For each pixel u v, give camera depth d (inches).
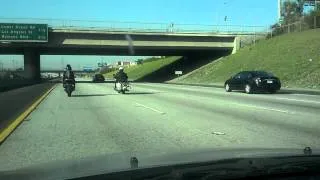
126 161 186.9
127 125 634.2
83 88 2010.3
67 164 187.8
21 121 694.5
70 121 693.3
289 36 2529.5
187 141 486.3
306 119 674.8
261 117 708.7
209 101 1073.5
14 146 472.1
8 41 2915.8
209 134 536.7
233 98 1169.4
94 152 430.9
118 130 584.1
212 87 2012.8
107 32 2945.4
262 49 2556.6
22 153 433.4
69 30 2930.6
